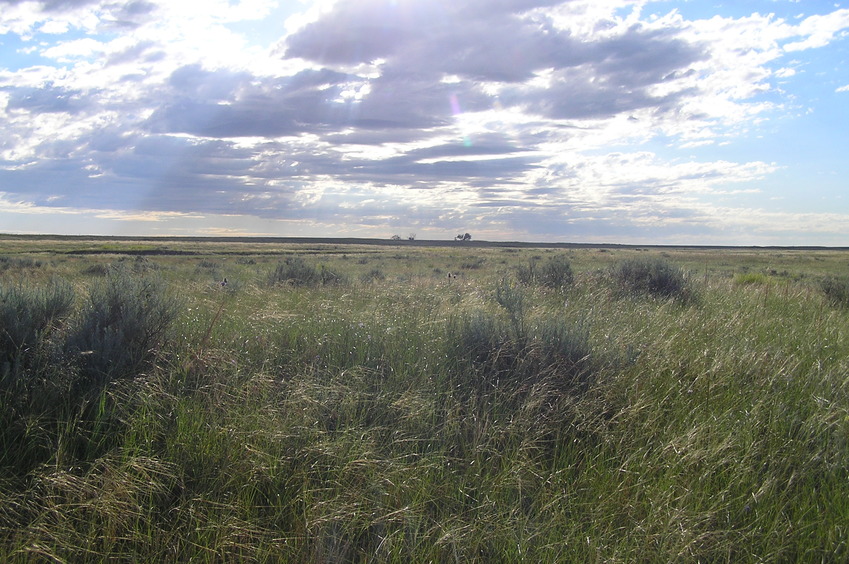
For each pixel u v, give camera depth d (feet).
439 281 42.52
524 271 47.55
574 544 9.99
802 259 225.76
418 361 17.40
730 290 41.06
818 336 23.08
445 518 10.57
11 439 11.80
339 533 10.07
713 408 15.21
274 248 295.48
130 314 16.33
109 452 11.30
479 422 13.69
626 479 11.68
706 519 10.41
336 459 11.91
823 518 10.60
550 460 12.89
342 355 18.07
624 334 21.11
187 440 12.09
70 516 9.97
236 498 10.77
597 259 156.35
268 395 14.60
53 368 13.69
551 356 17.20
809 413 14.93
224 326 21.01
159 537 9.80
